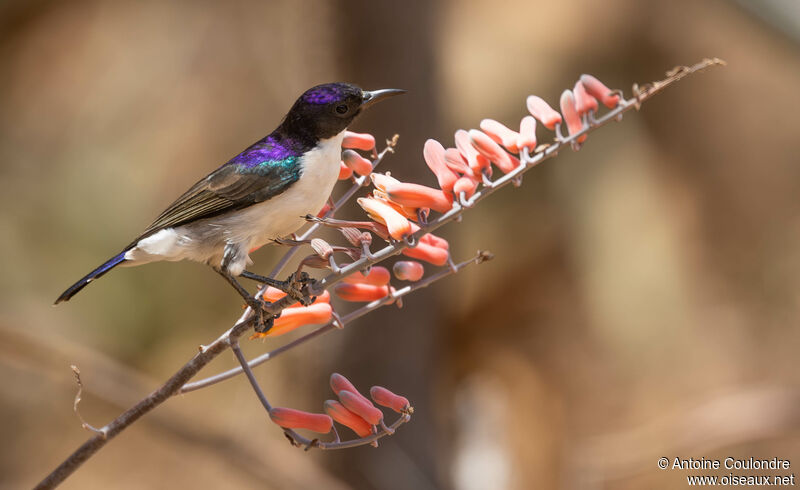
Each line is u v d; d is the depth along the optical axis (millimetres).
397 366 9617
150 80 14688
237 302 14117
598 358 13414
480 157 4250
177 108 14500
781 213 14477
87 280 5332
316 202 5457
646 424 12922
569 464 12281
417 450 9648
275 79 14016
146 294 13992
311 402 9922
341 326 4551
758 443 12266
